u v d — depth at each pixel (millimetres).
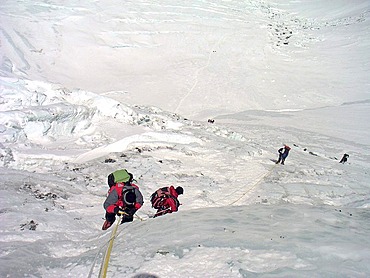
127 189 5738
